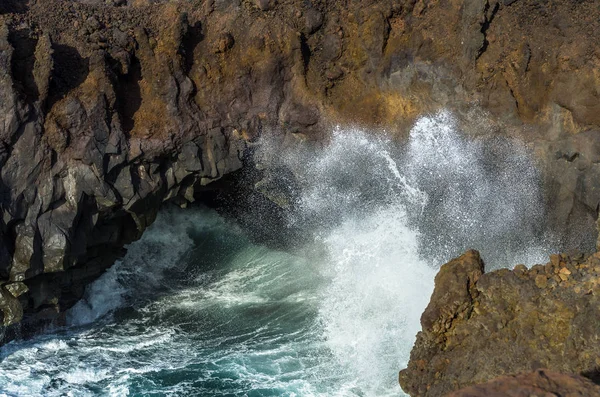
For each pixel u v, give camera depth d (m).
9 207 18.95
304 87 21.72
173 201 22.25
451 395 7.39
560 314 13.75
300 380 17.44
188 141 20.84
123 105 20.89
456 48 20.92
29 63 19.91
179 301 21.56
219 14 22.39
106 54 20.77
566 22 20.17
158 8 22.66
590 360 13.06
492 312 14.52
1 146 19.02
